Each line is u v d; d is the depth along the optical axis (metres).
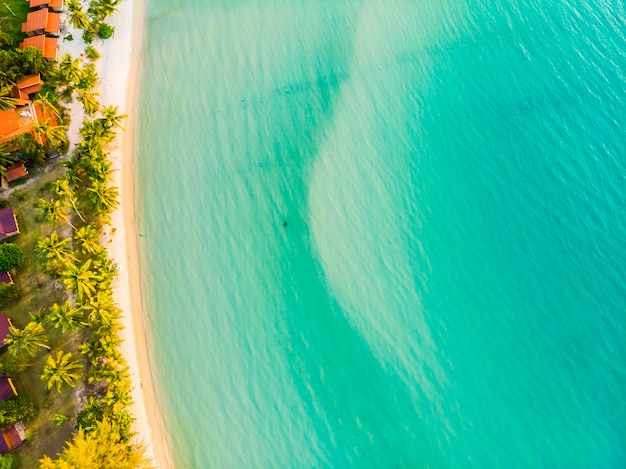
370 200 48.81
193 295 43.25
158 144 48.44
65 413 36.66
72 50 49.78
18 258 38.53
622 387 44.00
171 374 40.59
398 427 41.09
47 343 38.16
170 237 45.06
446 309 45.47
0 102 41.47
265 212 46.97
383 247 47.06
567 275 47.69
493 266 47.53
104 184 41.34
